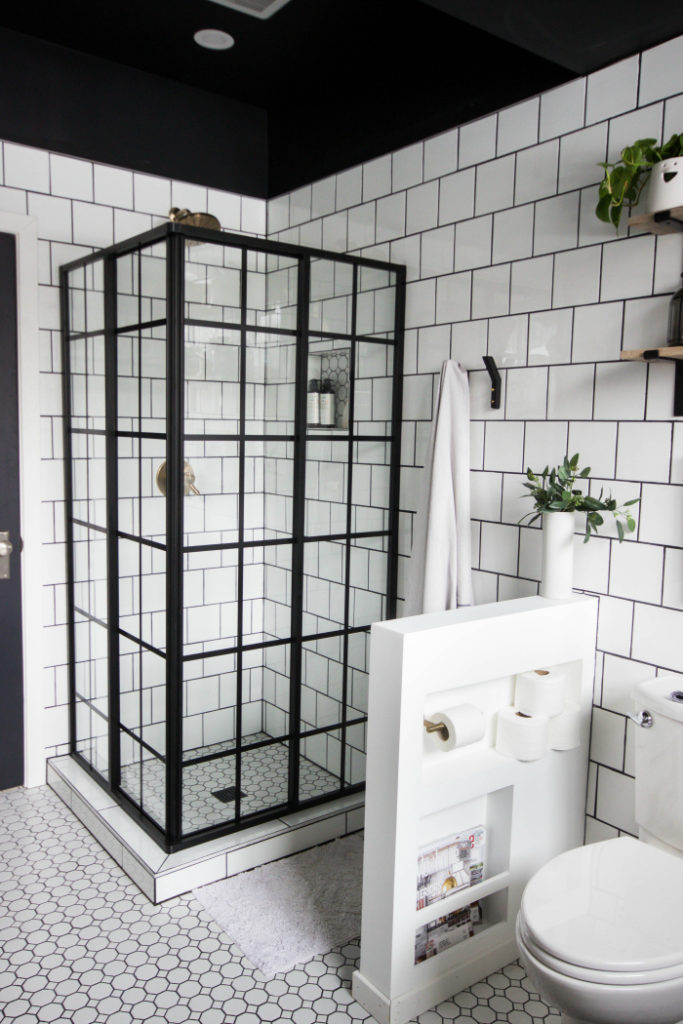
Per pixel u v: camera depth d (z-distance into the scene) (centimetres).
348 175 276
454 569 230
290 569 241
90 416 258
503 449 228
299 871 234
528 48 187
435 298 247
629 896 153
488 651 183
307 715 254
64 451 277
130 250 225
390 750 172
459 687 187
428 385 252
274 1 212
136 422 230
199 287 211
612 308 197
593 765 210
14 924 207
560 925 145
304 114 294
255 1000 182
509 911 196
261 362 227
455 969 186
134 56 264
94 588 265
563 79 206
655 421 189
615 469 199
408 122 252
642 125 189
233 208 308
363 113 269
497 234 226
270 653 240
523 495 223
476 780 184
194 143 293
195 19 235
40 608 279
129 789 252
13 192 258
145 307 220
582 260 204
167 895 218
